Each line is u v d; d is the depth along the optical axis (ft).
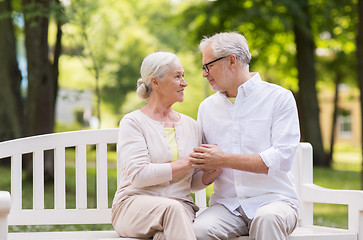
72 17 23.15
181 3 55.77
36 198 11.73
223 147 11.03
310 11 47.34
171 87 10.72
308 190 12.35
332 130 68.74
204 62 11.18
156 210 9.78
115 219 10.63
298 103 52.75
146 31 64.28
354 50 58.29
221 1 46.52
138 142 10.43
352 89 76.48
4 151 11.62
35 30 28.04
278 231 9.86
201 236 10.11
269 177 10.78
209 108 11.35
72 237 10.71
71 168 39.06
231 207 10.69
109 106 76.18
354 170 52.03
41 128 28.78
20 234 11.09
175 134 10.87
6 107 37.17
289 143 10.62
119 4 55.72
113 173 36.50
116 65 64.69
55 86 29.68
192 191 11.30
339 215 26.86
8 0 35.29
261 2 42.60
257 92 11.05
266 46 51.67
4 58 37.17
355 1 45.96
